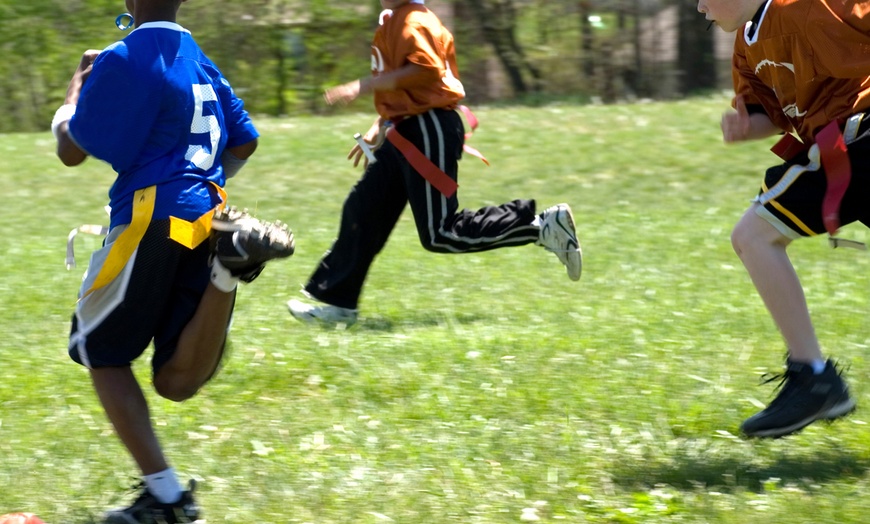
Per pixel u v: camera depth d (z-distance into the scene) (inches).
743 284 468.8
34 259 544.1
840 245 271.1
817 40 256.8
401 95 401.4
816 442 282.4
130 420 236.7
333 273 417.7
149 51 233.6
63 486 258.8
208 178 239.5
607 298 448.5
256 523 238.4
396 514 241.3
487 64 1339.8
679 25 1323.8
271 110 1262.3
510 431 293.6
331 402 319.9
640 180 765.9
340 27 1257.4
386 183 410.3
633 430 293.1
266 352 366.0
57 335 398.3
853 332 386.0
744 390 323.9
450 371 344.2
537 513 241.4
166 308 240.7
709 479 259.3
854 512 235.3
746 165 791.1
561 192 744.3
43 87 1229.1
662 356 356.5
